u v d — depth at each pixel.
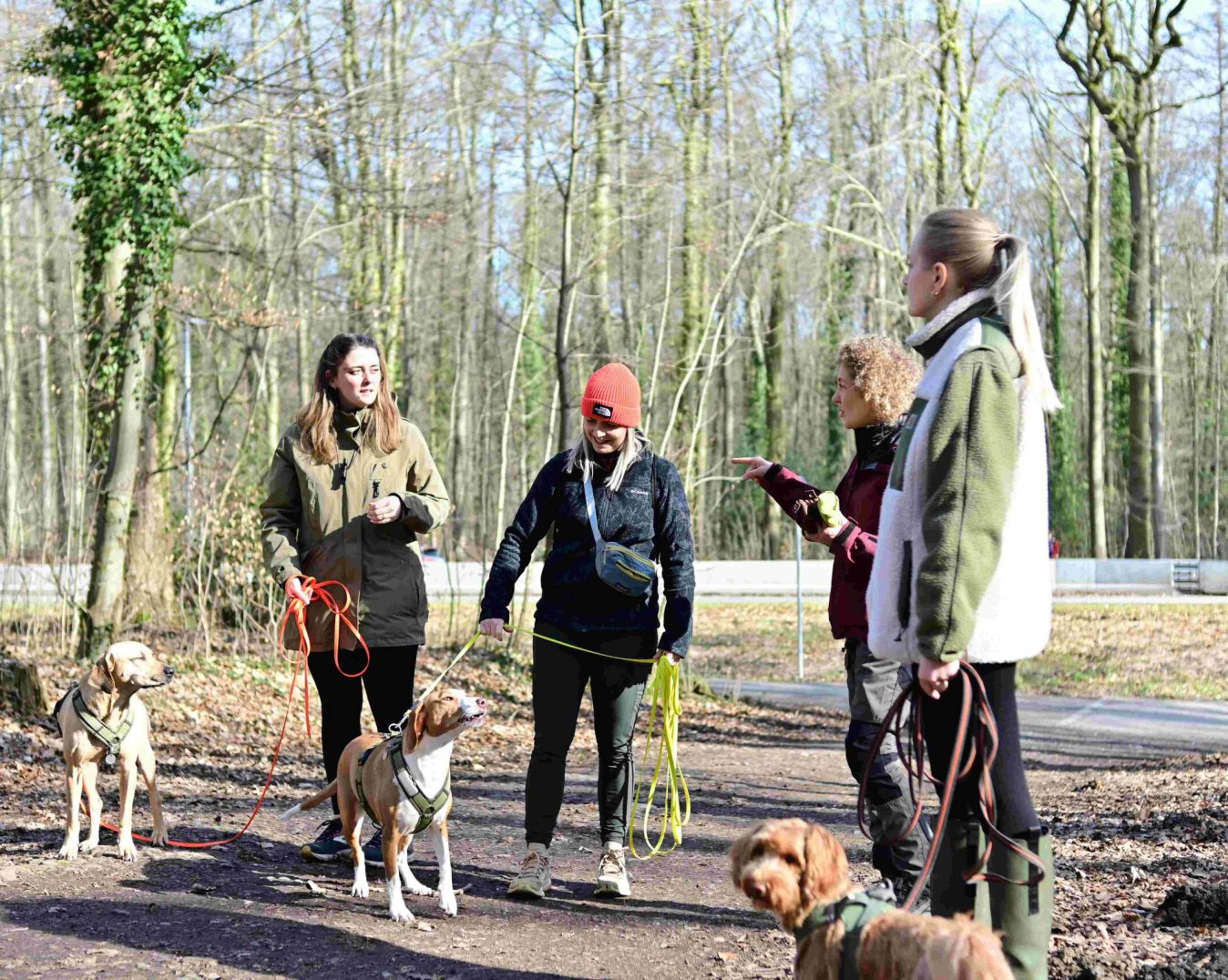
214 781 8.23
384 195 16.52
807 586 28.67
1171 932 4.48
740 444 38.16
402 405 28.80
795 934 3.02
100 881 5.15
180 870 5.41
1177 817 6.84
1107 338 37.22
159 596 14.54
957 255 3.48
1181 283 38.94
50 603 13.25
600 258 16.58
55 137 14.54
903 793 4.51
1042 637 3.36
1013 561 3.30
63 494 13.66
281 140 15.29
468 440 39.19
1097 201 31.30
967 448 3.20
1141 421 32.09
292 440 5.58
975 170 24.83
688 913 5.10
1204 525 45.91
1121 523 44.62
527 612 17.22
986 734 3.29
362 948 4.44
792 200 19.50
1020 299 3.38
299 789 8.20
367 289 22.16
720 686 16.05
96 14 13.03
